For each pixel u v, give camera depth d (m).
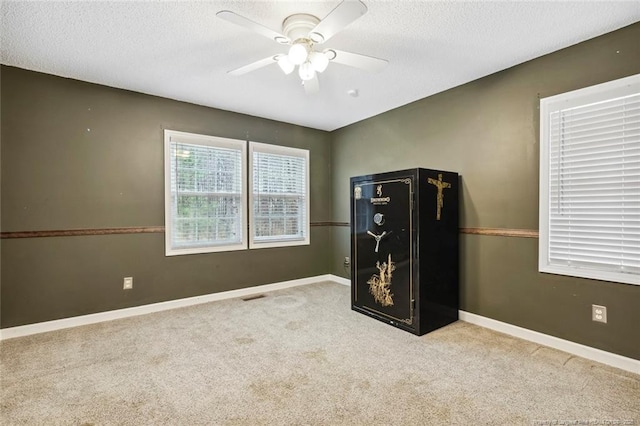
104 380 2.09
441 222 3.06
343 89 3.35
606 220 2.31
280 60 2.17
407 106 3.80
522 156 2.76
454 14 2.07
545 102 2.61
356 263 3.48
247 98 3.62
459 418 1.71
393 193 3.08
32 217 2.89
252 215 4.23
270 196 4.43
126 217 3.34
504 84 2.88
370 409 1.79
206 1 1.93
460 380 2.09
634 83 2.18
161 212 3.55
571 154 2.48
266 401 1.87
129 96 3.37
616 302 2.26
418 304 2.85
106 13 2.04
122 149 3.33
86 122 3.14
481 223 3.06
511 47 2.50
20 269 2.84
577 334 2.44
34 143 2.90
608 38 2.29
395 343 2.67
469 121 3.16
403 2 1.94
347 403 1.84
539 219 2.65
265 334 2.85
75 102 3.09
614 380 2.08
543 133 2.62
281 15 2.09
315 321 3.18
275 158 4.48
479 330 2.95
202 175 3.86
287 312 3.46
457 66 2.82
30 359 2.38
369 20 2.13
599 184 2.34
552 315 2.58
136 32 2.27
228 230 4.05
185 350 2.53
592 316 2.37
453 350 2.53
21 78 2.84
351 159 4.65
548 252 2.60
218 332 2.90
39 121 2.92
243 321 3.18
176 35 2.32
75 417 1.72
